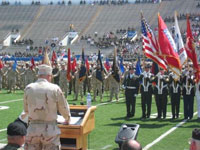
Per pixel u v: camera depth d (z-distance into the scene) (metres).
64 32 68.00
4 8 79.88
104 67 25.12
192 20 61.38
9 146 4.84
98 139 11.10
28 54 57.00
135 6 71.94
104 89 25.30
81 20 71.56
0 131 12.28
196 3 67.88
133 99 15.33
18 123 5.00
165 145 10.38
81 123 7.27
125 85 15.47
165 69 15.02
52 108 6.16
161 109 15.09
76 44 61.72
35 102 6.12
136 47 51.44
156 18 65.88
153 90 15.07
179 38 15.66
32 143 6.20
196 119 15.04
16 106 18.52
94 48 58.50
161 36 14.61
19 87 28.41
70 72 22.20
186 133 12.09
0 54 57.94
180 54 15.45
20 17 75.94
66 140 7.52
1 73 28.84
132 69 15.34
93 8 75.00
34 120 6.20
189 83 14.89
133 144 4.03
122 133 8.71
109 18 70.19
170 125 13.59
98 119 14.84
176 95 14.97
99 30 66.69
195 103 21.20
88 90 25.66
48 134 6.12
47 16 74.94
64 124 7.23
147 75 15.09
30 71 26.59
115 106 19.09
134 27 65.38
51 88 6.16
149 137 11.46
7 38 68.06
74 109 7.81
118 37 61.91
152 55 15.19
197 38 49.44
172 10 67.31
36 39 67.31
